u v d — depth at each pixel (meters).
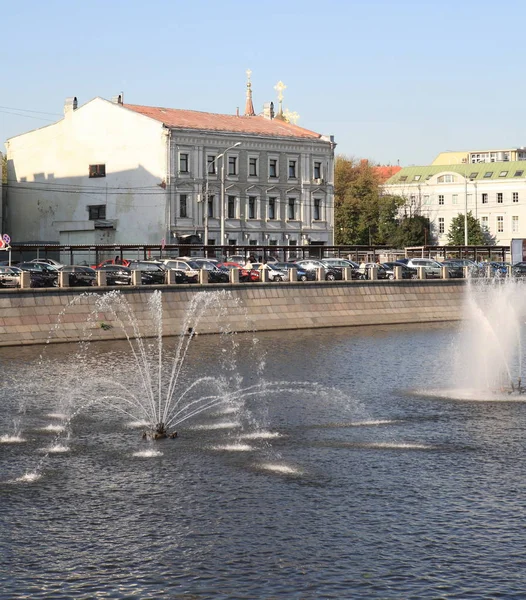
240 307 58.22
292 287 61.00
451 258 98.38
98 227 94.38
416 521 19.17
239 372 40.75
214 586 15.91
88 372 40.12
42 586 15.98
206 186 91.56
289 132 101.62
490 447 25.83
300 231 101.31
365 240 130.12
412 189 150.50
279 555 17.30
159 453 25.36
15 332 48.19
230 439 27.09
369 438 27.11
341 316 62.75
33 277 57.25
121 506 20.38
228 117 101.56
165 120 92.00
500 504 20.31
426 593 15.56
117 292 52.62
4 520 19.42
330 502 20.55
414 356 46.59
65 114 96.94
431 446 26.05
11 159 101.25
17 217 101.12
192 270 61.34
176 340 52.78
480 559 17.03
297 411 31.56
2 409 31.77
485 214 145.88
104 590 15.80
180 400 33.81
